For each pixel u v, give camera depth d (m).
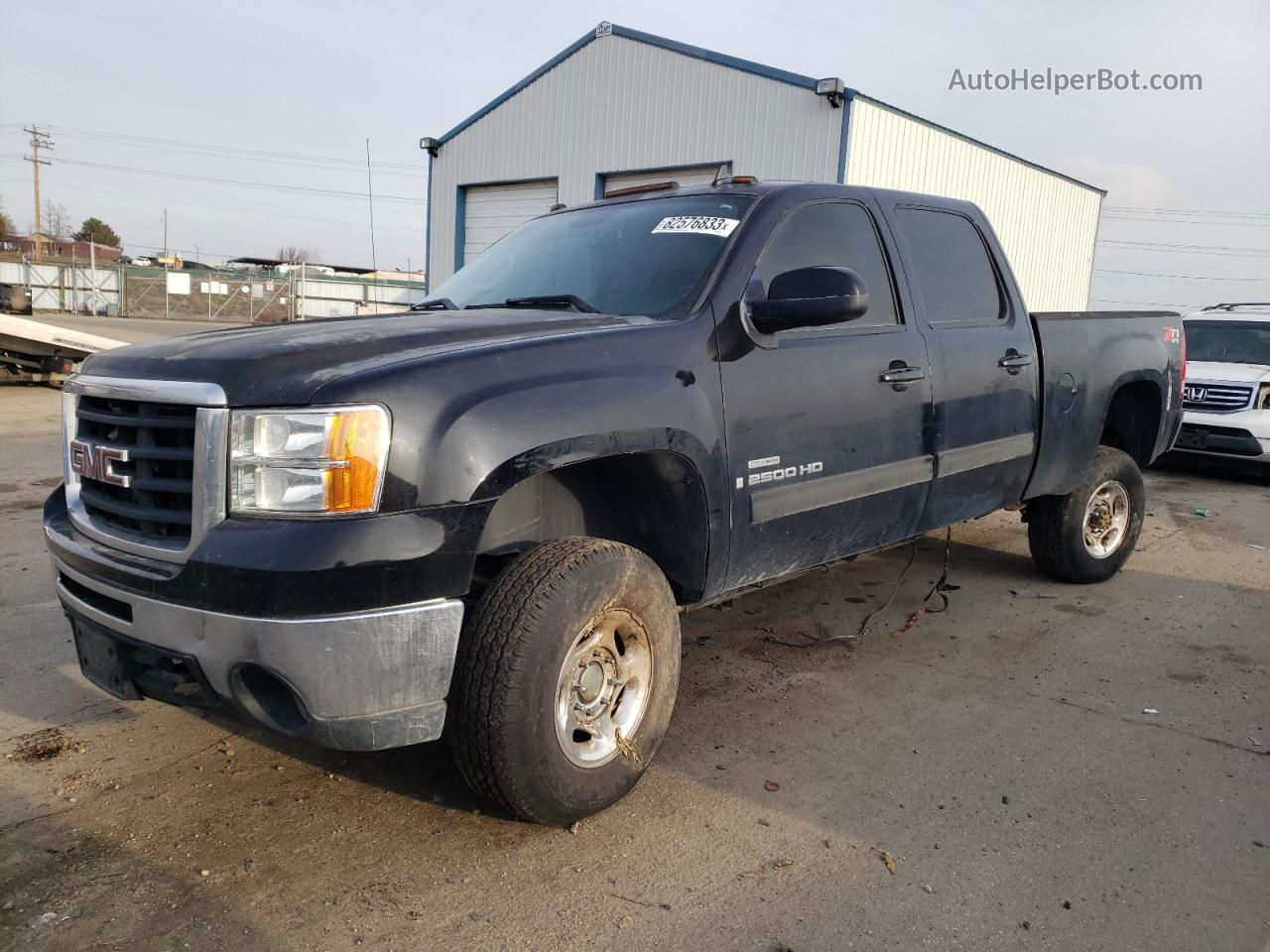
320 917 2.45
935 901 2.56
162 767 3.23
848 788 3.17
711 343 3.16
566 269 3.74
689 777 3.22
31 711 3.64
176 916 2.44
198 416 2.41
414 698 2.46
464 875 2.64
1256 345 10.45
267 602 2.29
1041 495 5.02
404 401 2.41
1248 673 4.28
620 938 2.38
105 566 2.60
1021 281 20.64
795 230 3.61
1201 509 8.26
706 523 3.11
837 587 5.45
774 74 15.47
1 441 9.88
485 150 20.25
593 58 18.05
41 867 2.64
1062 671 4.26
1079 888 2.64
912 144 16.20
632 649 2.99
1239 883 2.67
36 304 50.31
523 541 2.96
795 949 2.36
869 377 3.70
